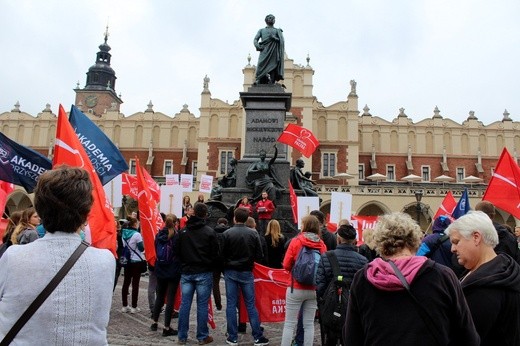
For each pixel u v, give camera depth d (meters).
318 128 52.19
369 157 54.78
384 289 2.69
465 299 2.84
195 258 6.95
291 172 14.73
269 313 7.68
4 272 2.21
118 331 7.80
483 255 3.31
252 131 15.03
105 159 6.38
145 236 8.60
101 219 5.10
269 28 16.16
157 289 7.97
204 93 52.78
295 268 5.91
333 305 5.05
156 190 14.12
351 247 5.38
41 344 2.12
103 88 69.12
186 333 6.99
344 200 12.38
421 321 2.62
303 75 51.12
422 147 54.78
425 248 5.42
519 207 7.58
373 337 2.69
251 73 52.00
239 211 7.22
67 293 2.19
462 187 47.03
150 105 56.53
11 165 6.80
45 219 2.37
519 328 2.97
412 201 42.09
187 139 55.84
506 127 54.59
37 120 55.50
